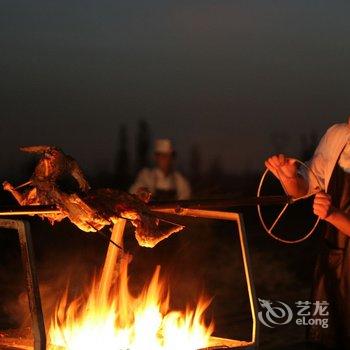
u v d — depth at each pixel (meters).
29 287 3.84
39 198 4.15
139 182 8.97
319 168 4.84
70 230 12.26
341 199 4.77
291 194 4.74
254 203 4.46
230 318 7.96
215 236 12.90
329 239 4.92
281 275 10.23
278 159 4.68
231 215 4.53
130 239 9.92
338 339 4.86
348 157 4.75
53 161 4.18
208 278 10.01
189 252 10.64
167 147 8.97
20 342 4.70
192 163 21.89
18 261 10.91
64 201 4.09
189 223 11.65
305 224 15.91
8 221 3.91
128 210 4.21
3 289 9.20
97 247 11.34
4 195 12.67
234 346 4.41
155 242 4.26
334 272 4.84
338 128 4.85
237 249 12.15
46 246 11.59
